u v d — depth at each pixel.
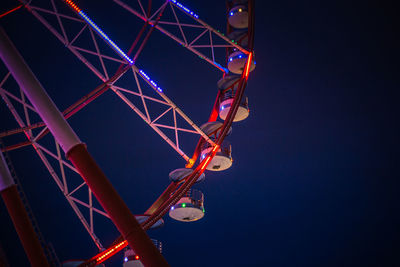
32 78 10.26
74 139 9.45
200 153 19.84
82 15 18.91
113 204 8.84
